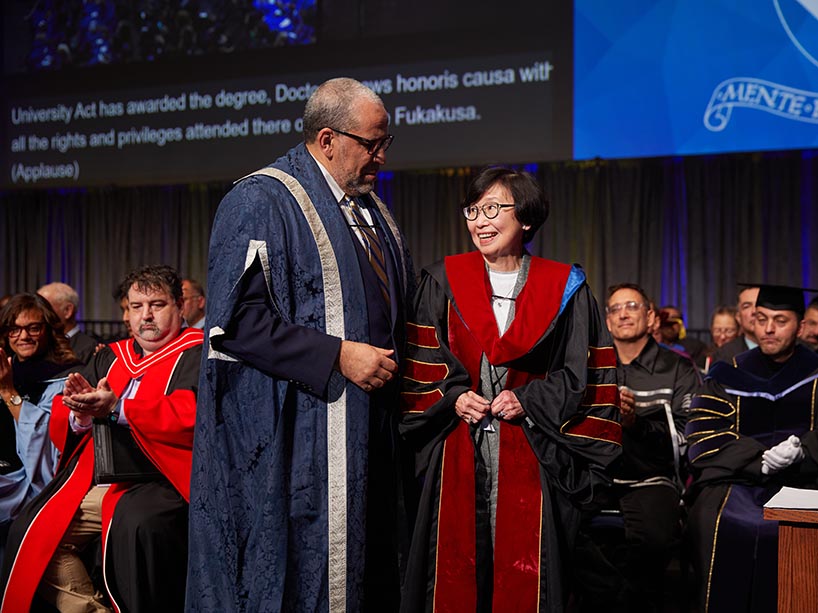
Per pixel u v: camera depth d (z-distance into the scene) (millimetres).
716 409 3295
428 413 2377
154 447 2898
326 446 2174
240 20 7797
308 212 2252
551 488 2396
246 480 2180
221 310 2133
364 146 2295
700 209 7387
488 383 2418
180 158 7969
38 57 8375
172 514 2887
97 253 8789
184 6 7938
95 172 8227
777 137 6602
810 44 6504
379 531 2330
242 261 2158
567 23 7000
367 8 7426
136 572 2795
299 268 2219
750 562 2906
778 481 3057
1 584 2943
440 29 7262
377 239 2404
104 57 8195
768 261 7215
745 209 7270
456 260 2553
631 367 3711
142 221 8656
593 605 3027
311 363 2129
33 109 8391
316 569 2150
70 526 3012
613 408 2430
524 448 2395
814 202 7066
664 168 7441
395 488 2369
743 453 3121
